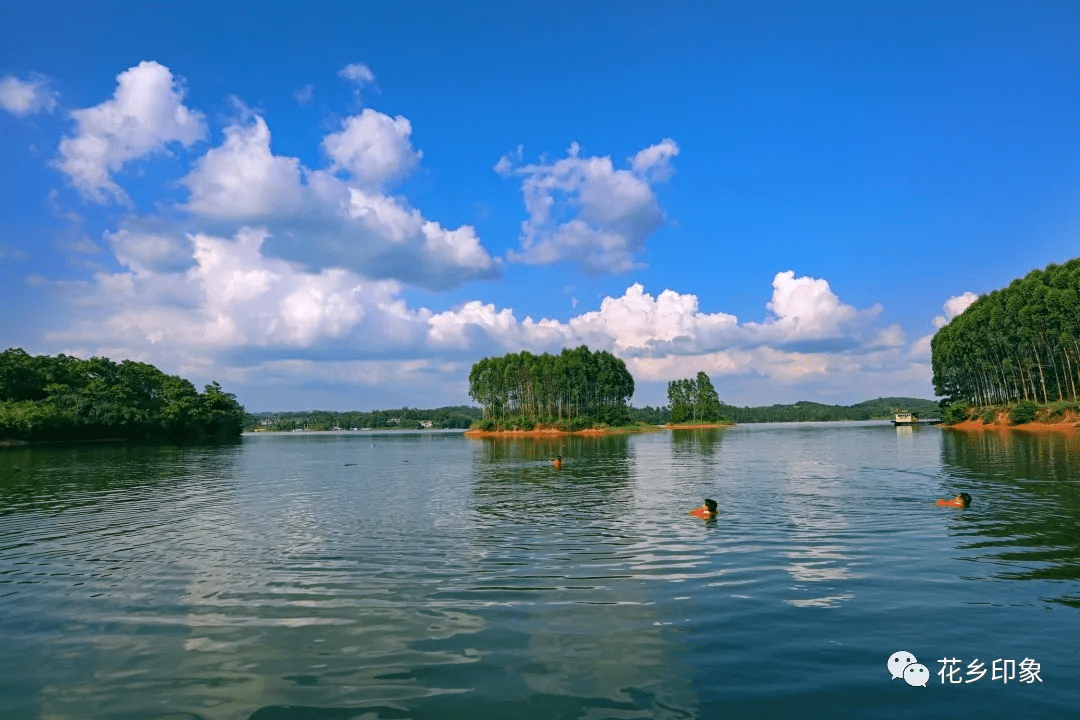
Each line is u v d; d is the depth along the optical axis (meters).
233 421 163.12
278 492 39.38
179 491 40.44
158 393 146.25
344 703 9.66
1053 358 113.25
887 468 47.56
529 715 9.17
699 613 13.59
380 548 21.05
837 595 14.68
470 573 17.38
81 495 38.47
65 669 11.16
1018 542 20.03
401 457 79.19
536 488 39.44
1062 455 54.16
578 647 11.77
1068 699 9.48
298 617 13.77
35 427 108.38
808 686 10.00
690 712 9.20
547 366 185.88
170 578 17.44
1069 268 113.19
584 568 17.73
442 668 10.91
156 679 10.68
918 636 12.03
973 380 143.88
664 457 68.12
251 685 10.37
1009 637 11.91
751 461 59.34
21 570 18.77
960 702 9.44
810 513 26.66
